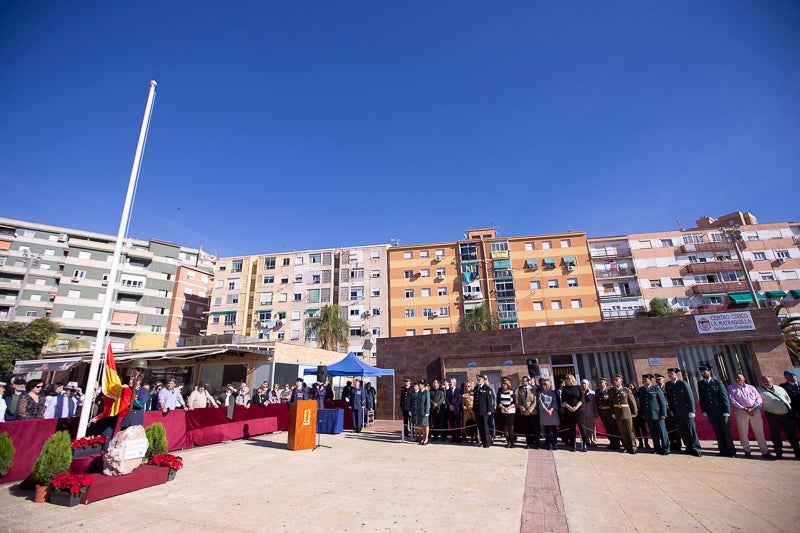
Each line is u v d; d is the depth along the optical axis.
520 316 49.31
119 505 5.95
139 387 10.34
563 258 50.56
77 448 7.20
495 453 10.07
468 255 53.16
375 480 7.36
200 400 13.02
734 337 16.39
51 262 57.97
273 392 17.06
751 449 9.67
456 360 19.73
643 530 4.71
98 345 8.40
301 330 53.50
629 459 8.97
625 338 17.67
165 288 59.12
